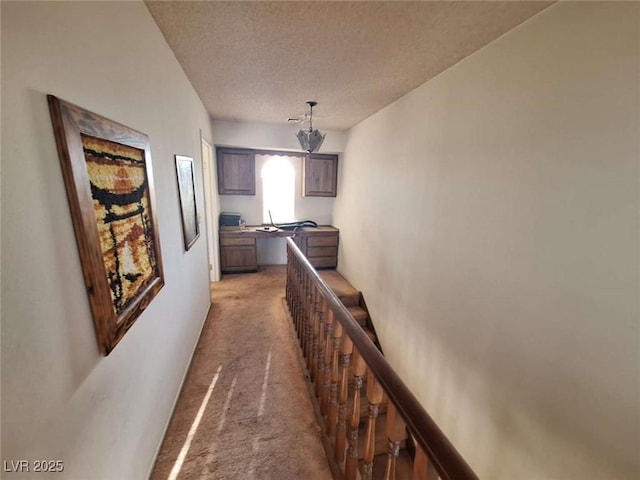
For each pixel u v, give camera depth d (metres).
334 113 3.42
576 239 1.21
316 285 1.72
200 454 1.45
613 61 1.05
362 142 3.81
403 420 0.80
